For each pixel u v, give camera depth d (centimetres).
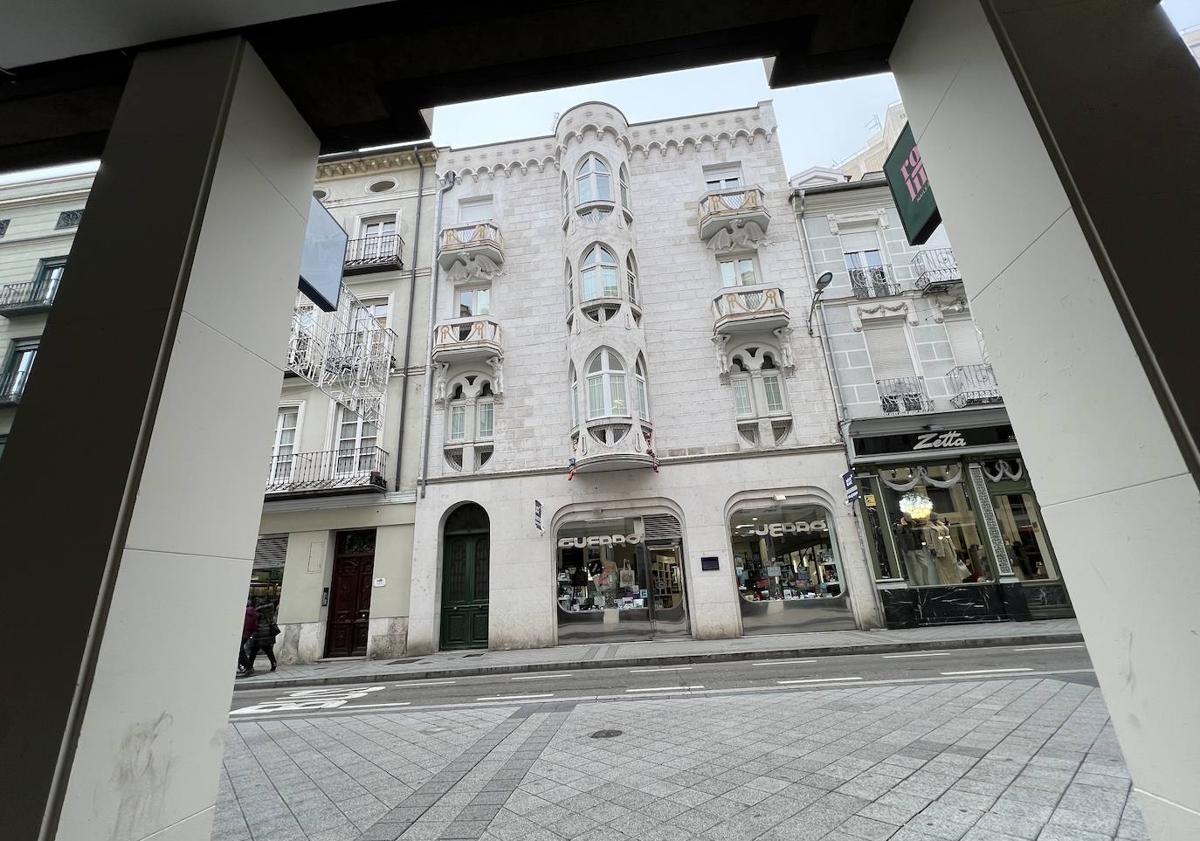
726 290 1518
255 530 217
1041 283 183
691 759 430
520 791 384
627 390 1416
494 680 969
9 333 1488
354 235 1775
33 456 173
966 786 344
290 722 687
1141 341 153
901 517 1341
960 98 220
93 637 151
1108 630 167
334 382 1497
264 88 251
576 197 1627
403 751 513
